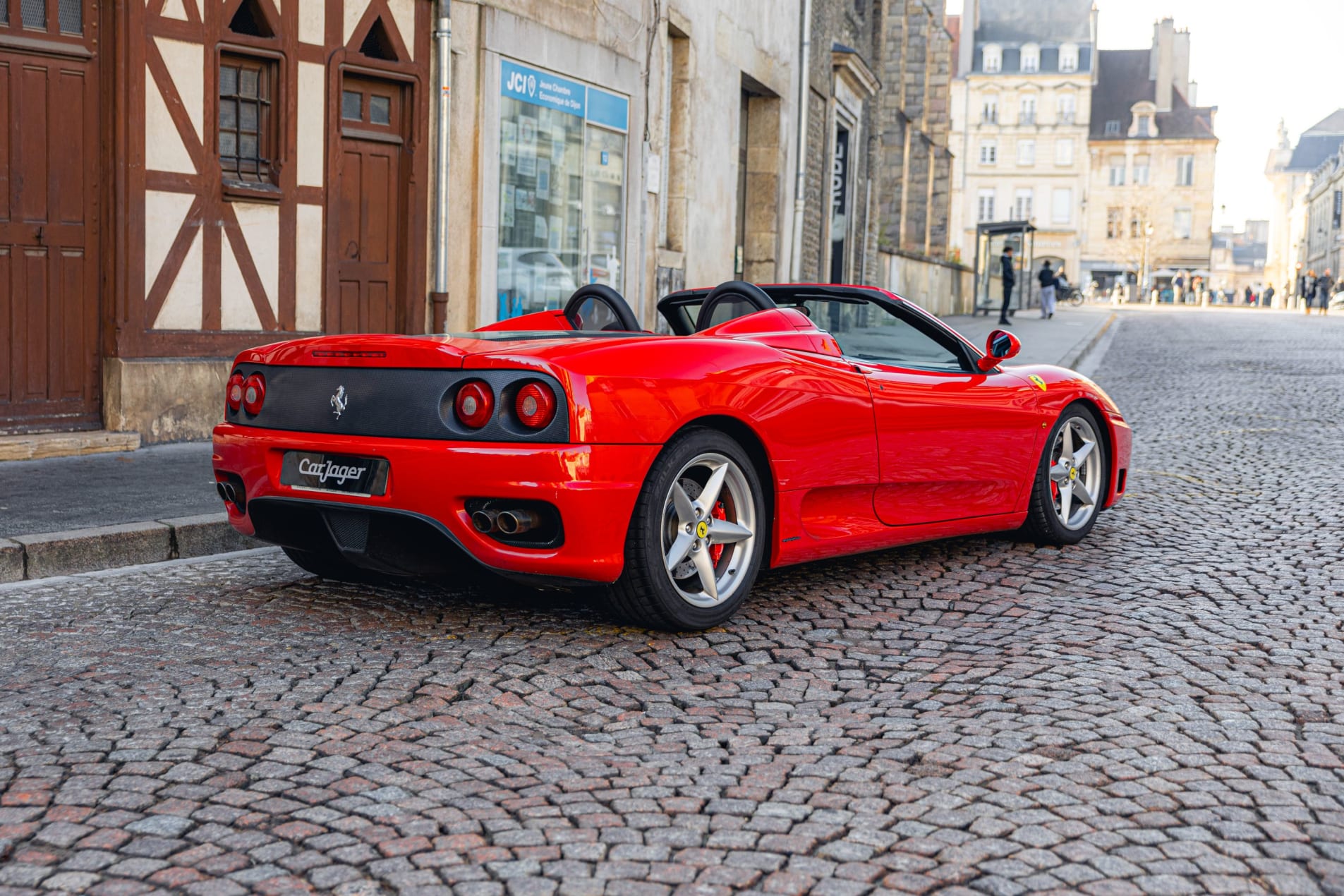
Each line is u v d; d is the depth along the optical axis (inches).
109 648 165.0
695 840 109.3
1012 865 105.0
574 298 214.4
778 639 173.3
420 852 106.6
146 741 131.4
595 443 157.9
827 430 188.2
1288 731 138.1
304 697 146.2
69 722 136.7
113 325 318.0
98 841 107.9
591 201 489.7
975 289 1524.4
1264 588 205.6
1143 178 3998.5
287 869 103.2
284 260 355.3
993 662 163.6
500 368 159.0
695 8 571.2
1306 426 436.5
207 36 331.3
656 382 164.9
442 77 393.1
